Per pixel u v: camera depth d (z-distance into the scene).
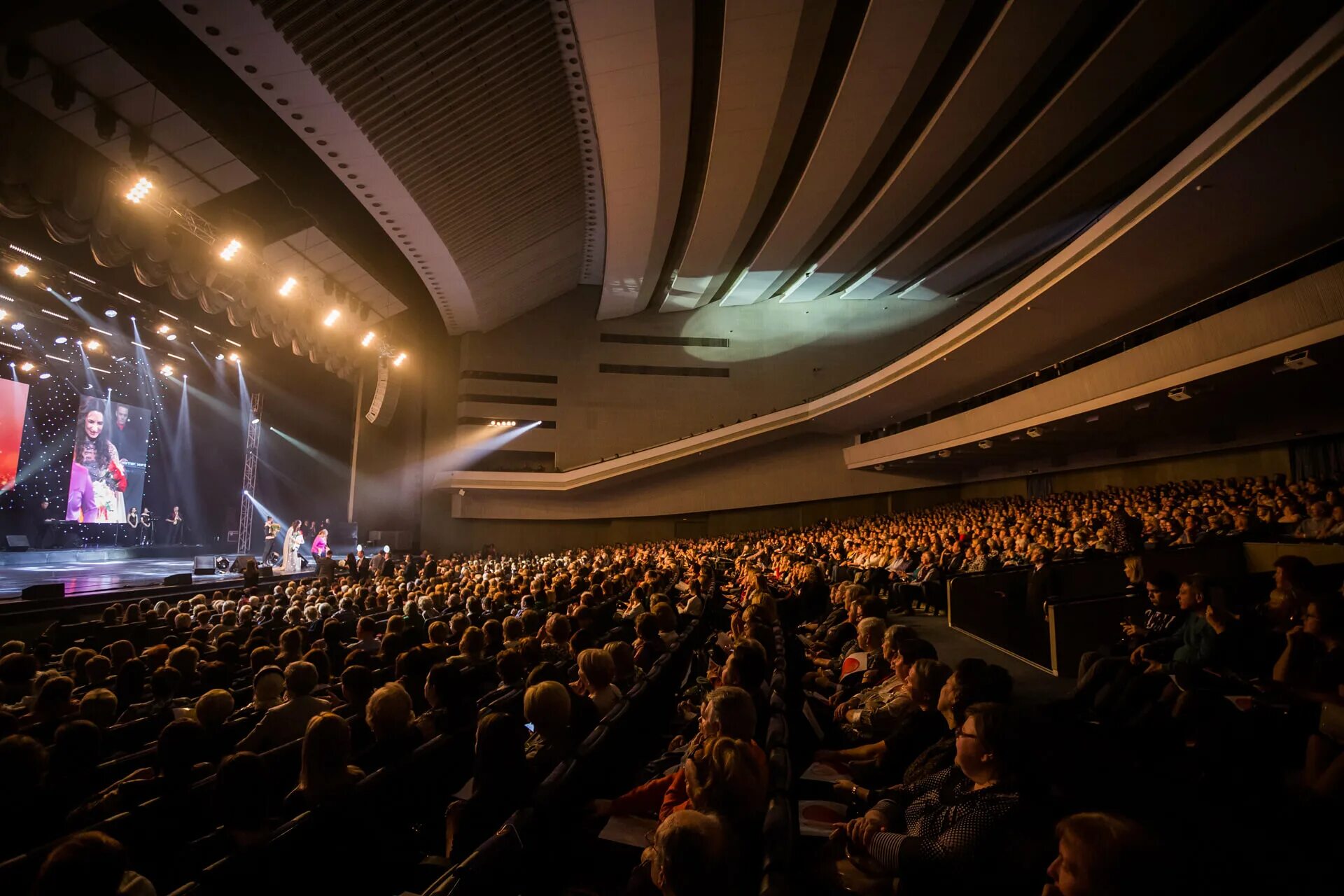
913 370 17.00
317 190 14.59
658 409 28.19
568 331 28.31
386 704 2.91
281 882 2.04
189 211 12.55
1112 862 1.11
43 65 9.35
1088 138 15.30
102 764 3.27
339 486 26.41
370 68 10.85
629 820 2.65
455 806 2.40
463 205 15.96
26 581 14.74
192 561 21.03
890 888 2.11
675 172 17.33
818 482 25.20
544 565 15.32
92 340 17.73
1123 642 4.64
